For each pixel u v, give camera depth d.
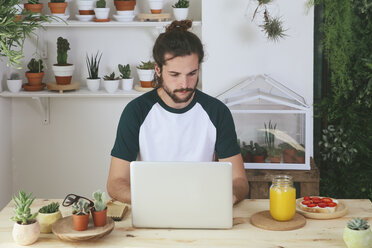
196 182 1.91
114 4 3.52
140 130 2.35
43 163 3.89
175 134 2.35
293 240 1.84
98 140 3.86
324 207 2.06
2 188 3.72
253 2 3.41
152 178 1.92
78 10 3.70
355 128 3.66
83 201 1.88
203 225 1.94
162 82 2.22
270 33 3.32
